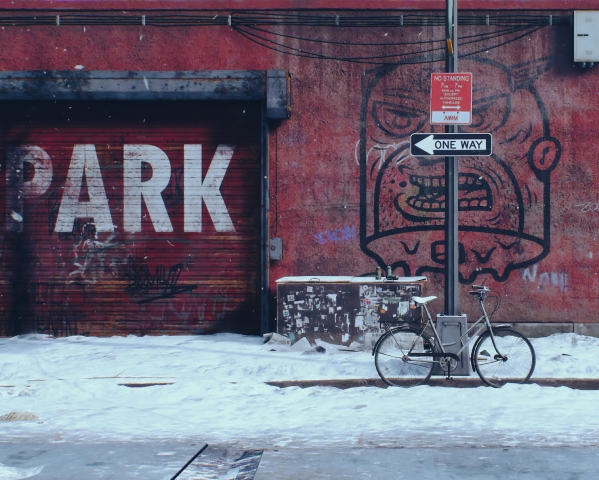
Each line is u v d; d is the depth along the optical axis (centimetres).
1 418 689
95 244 1189
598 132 1153
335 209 1170
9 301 1192
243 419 688
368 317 1038
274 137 1173
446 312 848
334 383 827
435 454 551
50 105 1188
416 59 1162
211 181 1185
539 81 1157
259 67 1169
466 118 853
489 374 828
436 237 1162
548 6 1151
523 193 1159
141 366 927
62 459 544
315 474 502
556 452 553
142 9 1166
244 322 1184
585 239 1153
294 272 1172
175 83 1145
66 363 955
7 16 1170
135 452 564
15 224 1192
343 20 1165
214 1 1164
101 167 1188
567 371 852
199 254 1186
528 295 1155
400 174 1166
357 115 1168
